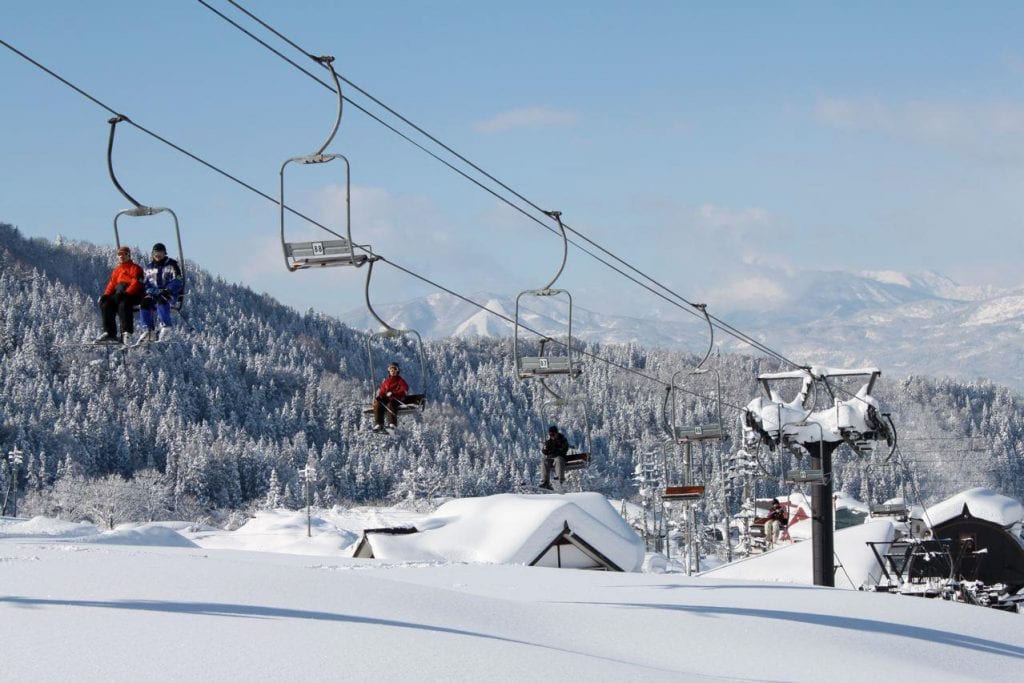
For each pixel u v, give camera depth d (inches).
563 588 991.6
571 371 965.8
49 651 481.7
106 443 7667.3
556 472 1152.8
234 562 812.6
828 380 1813.5
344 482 7805.1
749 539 3385.8
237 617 587.8
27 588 647.1
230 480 7165.4
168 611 593.6
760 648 723.4
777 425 1724.9
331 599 689.0
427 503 7062.0
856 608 969.5
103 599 619.8
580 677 529.7
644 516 4183.1
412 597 741.9
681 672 614.5
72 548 1032.8
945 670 729.6
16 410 7711.6
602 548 1863.9
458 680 490.0
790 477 1721.2
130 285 723.4
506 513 1914.4
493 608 758.5
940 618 966.4
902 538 2038.6
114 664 464.8
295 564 1190.3
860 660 717.9
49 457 7017.7
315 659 501.4
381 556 1813.5
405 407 932.6
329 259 692.1
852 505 3095.5
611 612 807.7
